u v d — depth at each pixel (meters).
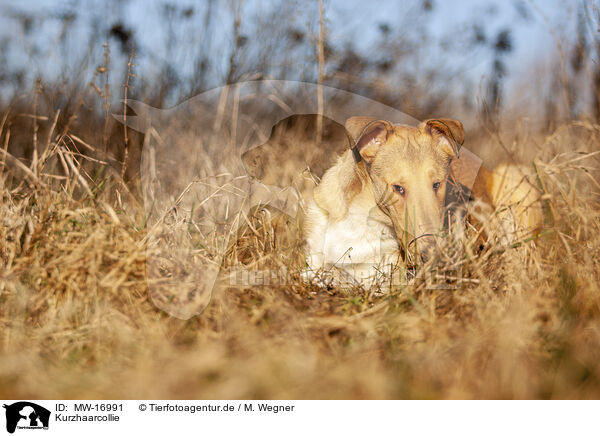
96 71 4.23
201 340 2.56
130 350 2.47
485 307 2.83
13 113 5.51
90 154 5.16
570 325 2.66
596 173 4.06
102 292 2.82
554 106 5.23
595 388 2.18
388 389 2.20
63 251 2.97
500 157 4.93
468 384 2.23
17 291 2.80
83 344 2.57
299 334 2.58
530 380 2.24
